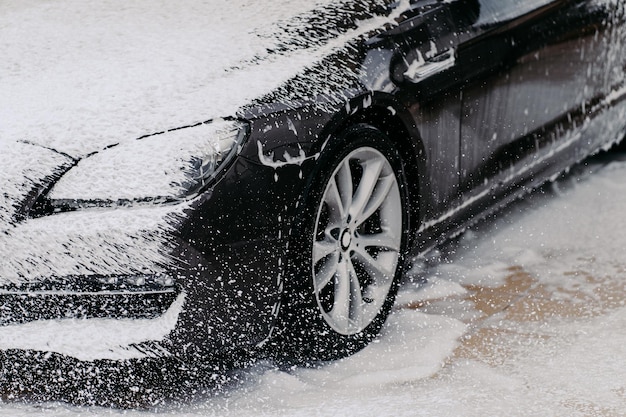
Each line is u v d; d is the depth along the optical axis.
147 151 3.33
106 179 3.30
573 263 4.71
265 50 3.74
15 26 4.16
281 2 4.10
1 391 3.57
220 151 3.34
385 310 4.00
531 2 4.79
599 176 5.80
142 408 3.45
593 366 3.61
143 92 3.53
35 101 3.55
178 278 3.27
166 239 3.23
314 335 3.69
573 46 5.09
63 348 3.32
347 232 3.81
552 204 5.45
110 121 3.43
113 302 3.33
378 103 3.82
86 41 3.95
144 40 3.90
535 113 4.87
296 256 3.56
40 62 3.82
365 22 4.01
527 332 3.96
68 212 3.29
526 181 4.97
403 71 3.97
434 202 4.27
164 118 3.42
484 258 4.82
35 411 3.43
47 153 3.35
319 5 4.05
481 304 4.29
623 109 5.75
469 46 4.34
